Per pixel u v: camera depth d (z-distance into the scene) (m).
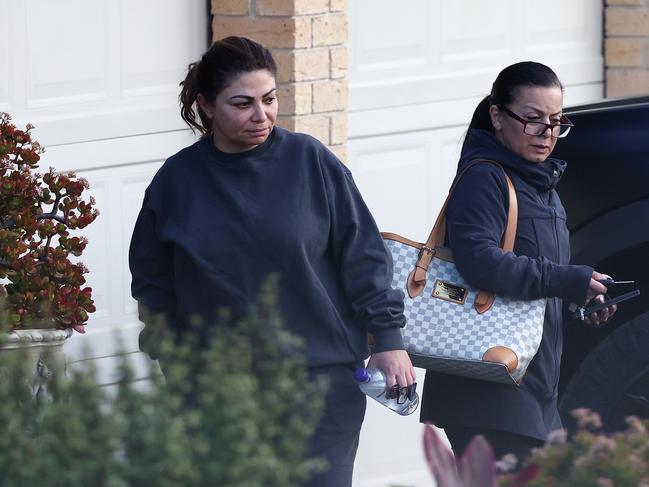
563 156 17.52
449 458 8.67
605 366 17.08
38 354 13.64
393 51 22.83
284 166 13.24
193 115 13.68
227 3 20.17
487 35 24.17
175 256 13.29
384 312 13.34
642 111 17.33
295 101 19.88
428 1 23.20
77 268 14.66
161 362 10.20
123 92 19.72
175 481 8.17
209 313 13.14
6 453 8.21
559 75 25.31
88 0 19.25
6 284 15.24
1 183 14.23
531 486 8.88
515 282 14.15
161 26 20.03
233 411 8.48
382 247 13.56
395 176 22.94
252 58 12.99
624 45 25.69
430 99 23.28
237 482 8.22
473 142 14.77
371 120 22.53
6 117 14.85
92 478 8.11
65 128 19.11
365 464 21.94
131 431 8.36
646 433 9.24
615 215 17.17
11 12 18.50
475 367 14.27
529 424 14.56
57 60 19.00
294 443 8.79
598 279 14.21
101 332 19.45
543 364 14.85
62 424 8.37
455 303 14.50
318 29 20.05
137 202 19.97
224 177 13.20
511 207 14.40
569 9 25.39
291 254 12.98
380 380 13.33
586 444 9.07
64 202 14.73
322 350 13.15
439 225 14.76
